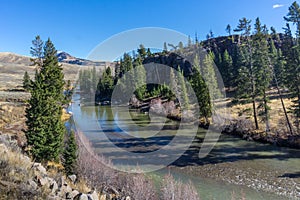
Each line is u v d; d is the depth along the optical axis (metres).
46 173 9.03
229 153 23.47
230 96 47.31
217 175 18.20
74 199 7.92
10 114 34.22
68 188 8.32
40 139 16.22
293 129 27.95
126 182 13.59
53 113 18.14
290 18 29.00
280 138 26.42
